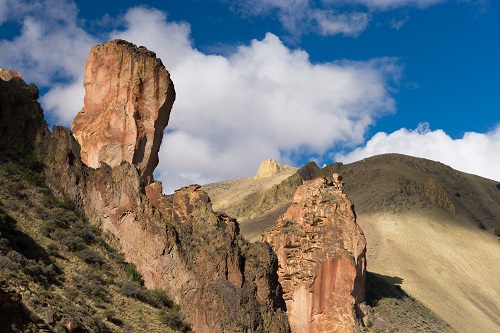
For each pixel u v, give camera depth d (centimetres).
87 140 6819
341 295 7000
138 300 5569
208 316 5644
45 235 5575
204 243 6097
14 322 4266
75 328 4616
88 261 5625
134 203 6100
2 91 6334
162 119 6981
